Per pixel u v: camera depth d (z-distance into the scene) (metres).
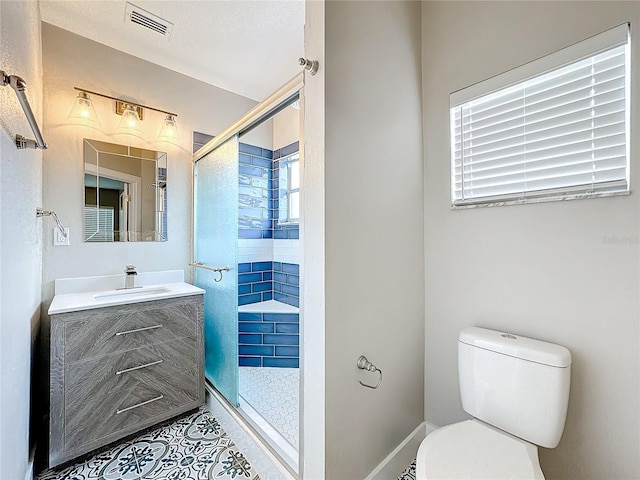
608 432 1.11
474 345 1.29
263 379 2.40
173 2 1.71
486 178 1.44
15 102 0.96
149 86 2.23
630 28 1.05
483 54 1.43
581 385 1.16
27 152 1.18
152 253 2.23
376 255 1.35
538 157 1.28
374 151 1.33
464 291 1.52
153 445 1.64
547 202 1.25
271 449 1.44
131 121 2.12
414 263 1.60
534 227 1.29
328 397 1.12
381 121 1.37
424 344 1.68
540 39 1.25
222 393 1.97
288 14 1.81
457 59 1.53
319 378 1.13
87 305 1.52
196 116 2.47
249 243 3.00
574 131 1.18
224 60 2.26
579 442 1.17
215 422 1.86
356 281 1.24
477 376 1.27
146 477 1.42
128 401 1.65
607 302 1.11
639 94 1.04
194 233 2.41
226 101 2.65
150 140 2.23
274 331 2.65
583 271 1.16
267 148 3.16
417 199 1.62
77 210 1.91
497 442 1.09
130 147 2.13
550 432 1.08
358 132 1.25
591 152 1.15
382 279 1.38
